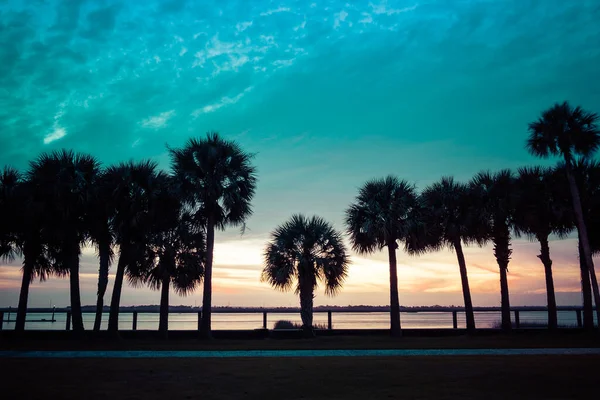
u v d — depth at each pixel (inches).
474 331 1206.9
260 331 1161.4
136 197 1043.9
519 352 739.4
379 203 1250.0
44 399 411.2
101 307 1035.9
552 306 1222.9
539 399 412.5
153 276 1144.8
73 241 1047.0
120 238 1063.6
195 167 1100.5
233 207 1100.5
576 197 1120.2
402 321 2711.6
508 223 1284.4
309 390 454.0
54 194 1006.4
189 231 1181.7
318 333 1250.0
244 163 1135.6
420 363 623.5
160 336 1114.7
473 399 412.8
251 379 511.5
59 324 2242.9
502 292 1234.0
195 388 462.9
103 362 634.8
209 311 1068.5
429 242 1288.1
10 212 1045.2
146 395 429.4
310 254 1226.0
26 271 1066.7
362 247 1262.3
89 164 1085.8
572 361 633.6
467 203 1263.5
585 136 1099.3
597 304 1078.4
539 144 1152.8
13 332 1051.3
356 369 576.1
